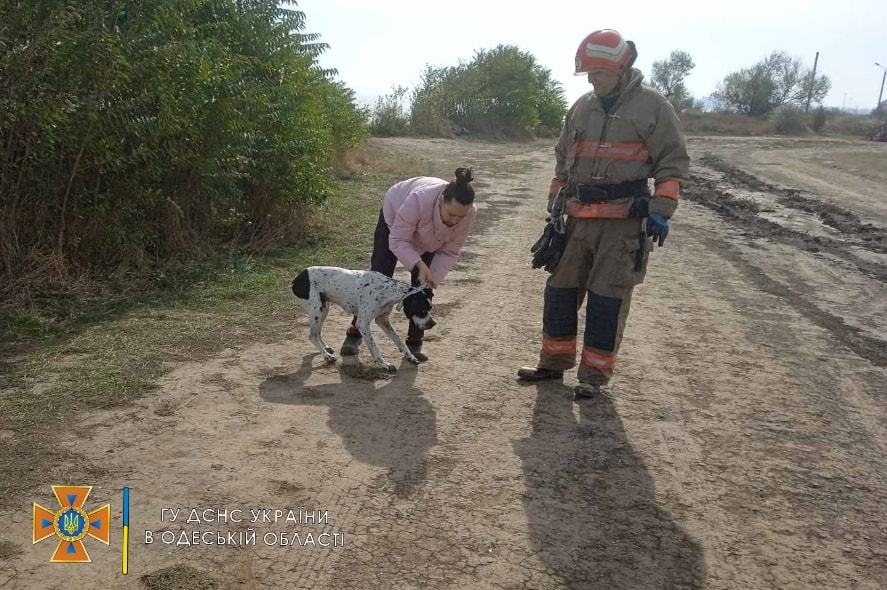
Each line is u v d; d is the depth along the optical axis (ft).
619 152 13.60
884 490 11.50
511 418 13.65
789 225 39.34
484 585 8.81
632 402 14.67
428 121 101.24
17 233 20.13
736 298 23.56
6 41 18.21
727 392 15.39
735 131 163.73
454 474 11.43
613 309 14.12
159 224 24.14
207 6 27.96
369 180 48.21
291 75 30.17
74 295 19.79
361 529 9.85
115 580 8.64
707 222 39.83
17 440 11.83
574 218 14.42
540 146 100.73
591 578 9.04
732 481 11.59
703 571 9.29
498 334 18.85
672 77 208.33
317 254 26.84
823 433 13.52
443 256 16.28
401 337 18.33
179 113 22.67
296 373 15.51
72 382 14.28
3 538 9.27
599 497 10.95
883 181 62.39
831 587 9.07
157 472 11.05
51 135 19.21
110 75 19.99
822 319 21.49
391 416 13.48
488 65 111.14
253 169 27.61
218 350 16.67
